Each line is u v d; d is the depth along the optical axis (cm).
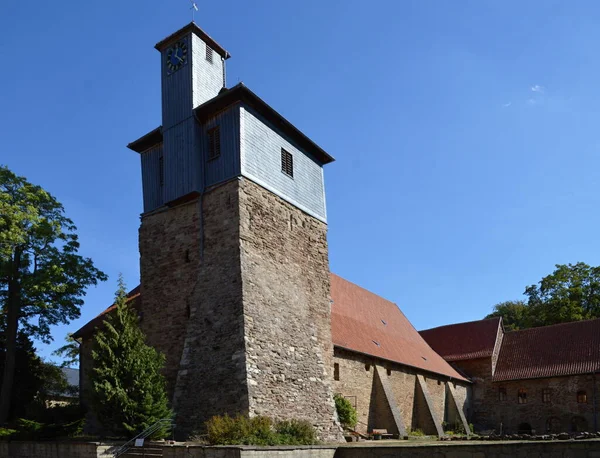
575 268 6156
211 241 2444
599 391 4347
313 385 2469
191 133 2578
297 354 2448
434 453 1717
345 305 3800
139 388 1986
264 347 2266
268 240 2506
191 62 2672
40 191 2953
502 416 4769
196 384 2222
